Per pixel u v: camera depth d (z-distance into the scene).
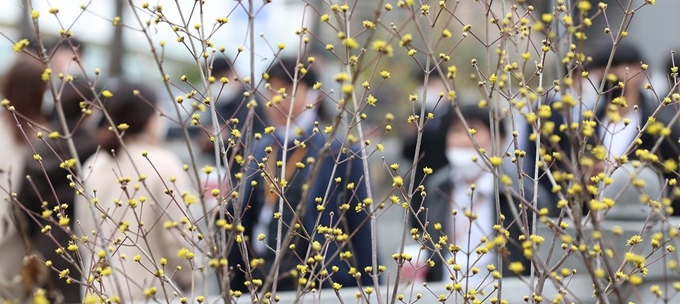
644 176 4.07
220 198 2.67
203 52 3.00
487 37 3.07
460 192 5.93
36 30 2.63
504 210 5.57
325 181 5.04
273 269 2.53
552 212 5.44
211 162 10.77
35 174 4.86
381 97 16.02
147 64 19.16
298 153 5.14
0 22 12.94
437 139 8.19
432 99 10.04
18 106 5.18
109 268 2.50
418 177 8.28
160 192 5.01
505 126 6.27
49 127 5.48
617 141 5.19
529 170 6.17
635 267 3.01
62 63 8.81
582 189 2.50
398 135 15.60
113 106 5.21
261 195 5.15
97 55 18.72
